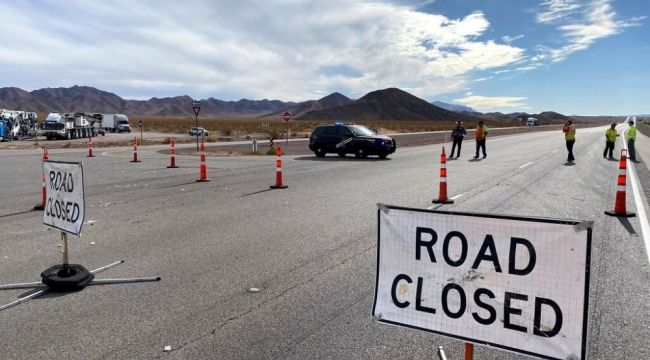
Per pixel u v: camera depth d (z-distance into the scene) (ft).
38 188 43.96
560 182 45.42
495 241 9.19
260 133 221.66
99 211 32.22
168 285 17.79
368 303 16.01
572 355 8.53
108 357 12.41
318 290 17.22
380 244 10.47
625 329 14.10
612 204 34.04
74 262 20.72
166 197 37.99
